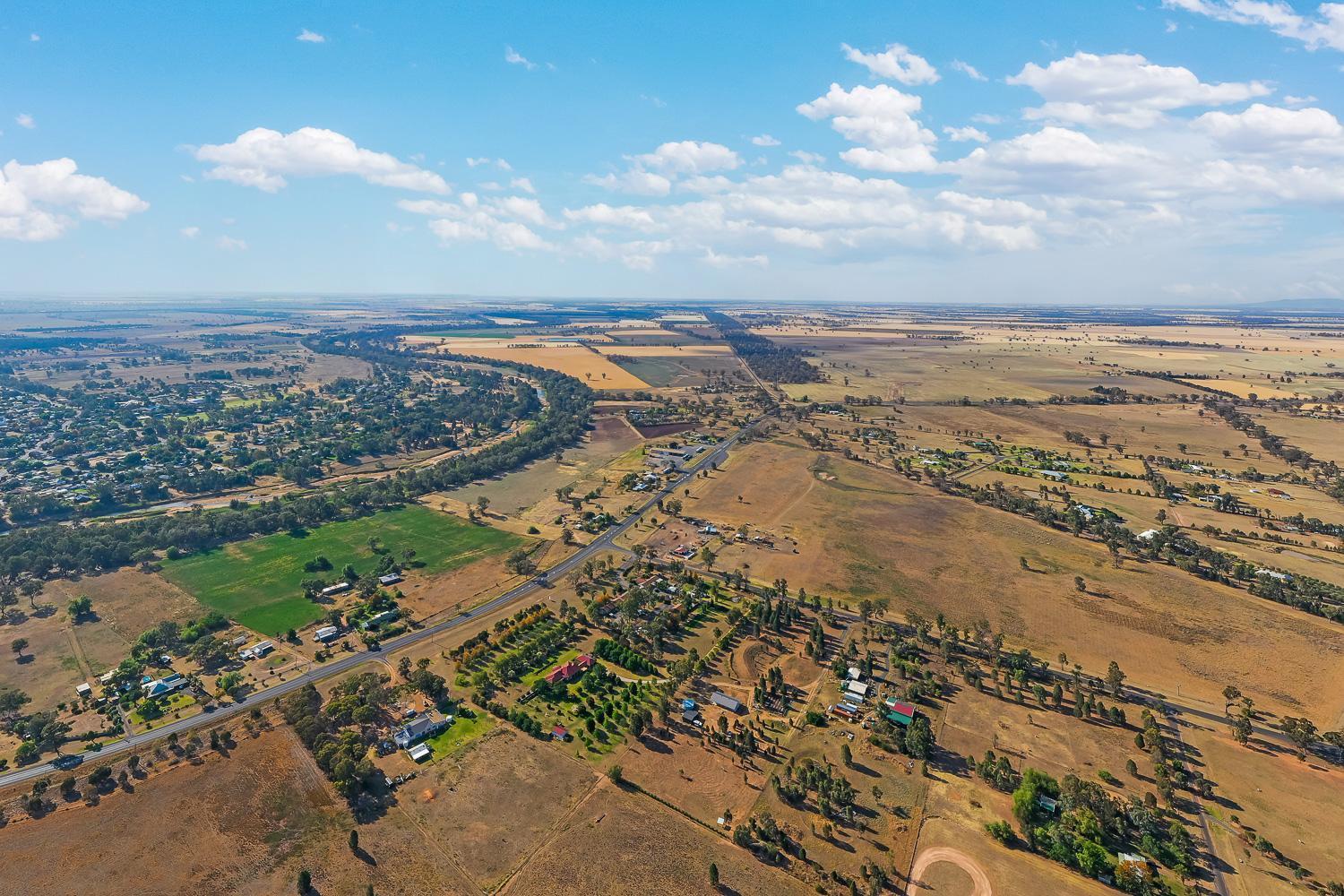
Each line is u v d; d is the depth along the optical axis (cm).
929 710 13425
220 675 14562
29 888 9350
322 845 10138
